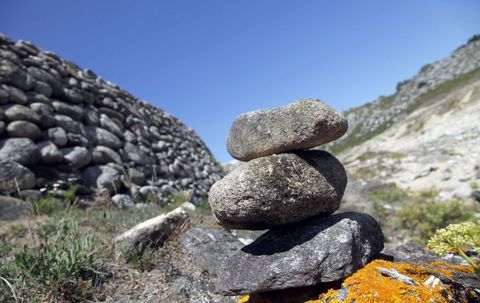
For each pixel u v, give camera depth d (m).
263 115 0.36
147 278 0.44
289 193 0.32
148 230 0.51
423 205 1.10
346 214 0.36
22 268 0.40
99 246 0.49
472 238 0.28
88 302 0.39
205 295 0.43
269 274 0.31
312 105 0.33
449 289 0.29
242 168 0.32
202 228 0.57
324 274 0.31
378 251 0.37
